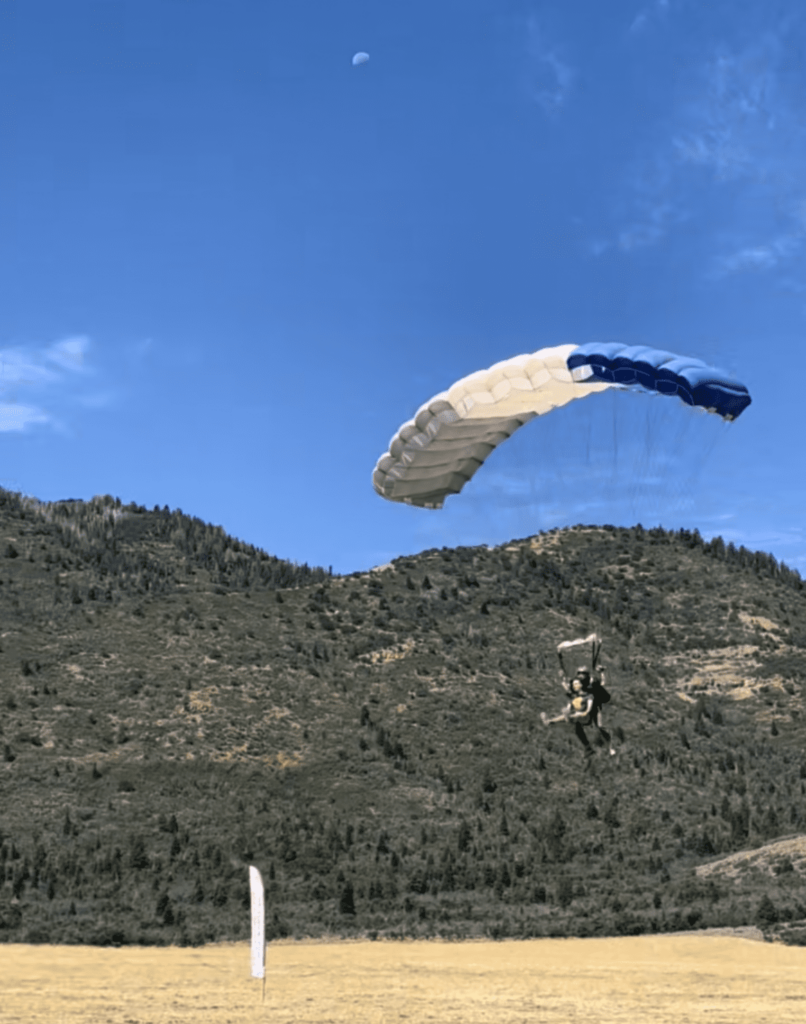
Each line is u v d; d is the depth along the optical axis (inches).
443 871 4877.0
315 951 3609.7
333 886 4768.7
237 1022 1825.8
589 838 5516.7
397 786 6063.0
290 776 6082.7
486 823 5723.4
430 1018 1913.1
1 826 5211.6
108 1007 2044.8
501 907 4507.9
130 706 6594.5
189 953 3501.5
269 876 4901.6
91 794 5639.8
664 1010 2073.1
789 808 5890.8
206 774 5959.6
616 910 4330.7
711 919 3954.2
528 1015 1972.2
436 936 3971.5
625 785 6161.4
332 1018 1899.6
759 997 2335.1
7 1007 2022.6
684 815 5802.2
